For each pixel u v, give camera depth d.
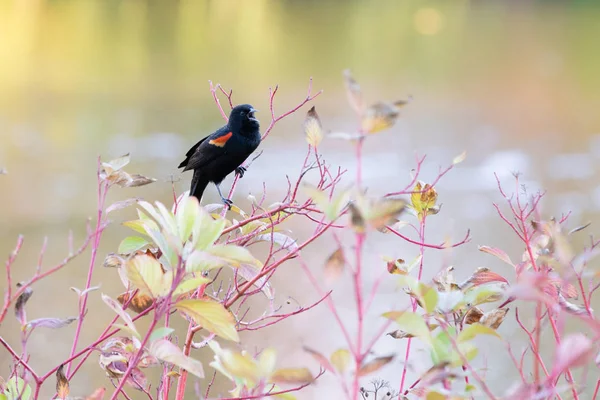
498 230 15.10
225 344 9.12
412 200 4.11
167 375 3.88
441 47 42.47
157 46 39.22
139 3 53.25
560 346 2.60
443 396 2.72
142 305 3.74
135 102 27.34
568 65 37.22
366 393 4.19
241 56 37.34
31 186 17.94
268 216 3.88
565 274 3.06
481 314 3.73
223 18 49.59
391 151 22.03
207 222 3.09
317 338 9.88
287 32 45.72
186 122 24.53
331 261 2.63
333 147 22.38
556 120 26.31
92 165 19.88
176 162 19.84
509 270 12.61
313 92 29.44
